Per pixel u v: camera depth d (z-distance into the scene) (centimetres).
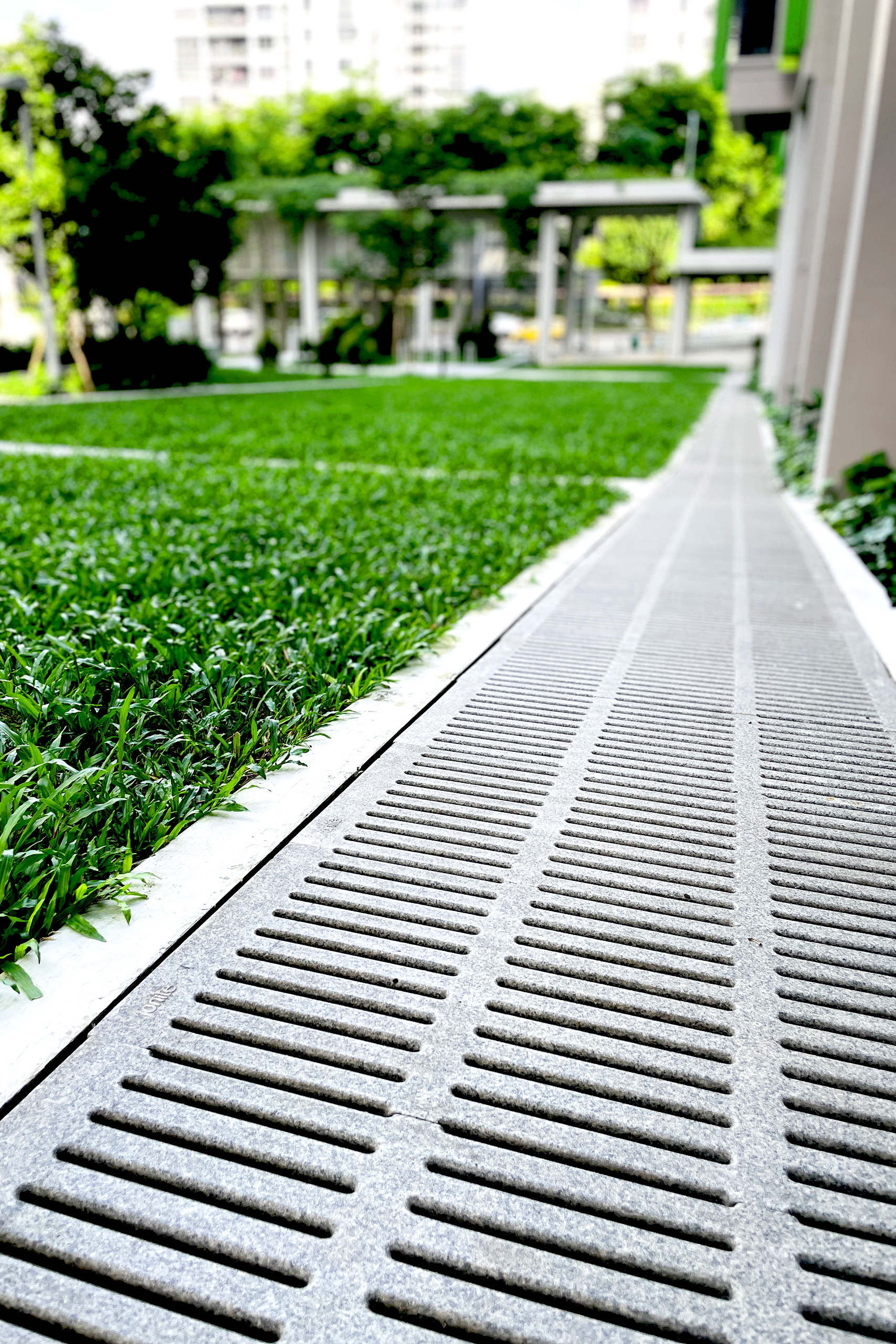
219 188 4303
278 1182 154
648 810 291
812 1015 200
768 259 4416
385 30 8906
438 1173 158
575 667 419
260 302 5131
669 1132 167
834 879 255
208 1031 190
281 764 307
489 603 516
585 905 238
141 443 1238
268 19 7788
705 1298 137
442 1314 133
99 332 3105
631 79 6131
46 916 219
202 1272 139
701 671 416
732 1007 203
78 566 504
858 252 775
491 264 5453
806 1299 137
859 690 396
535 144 5666
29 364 2656
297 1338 129
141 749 307
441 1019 195
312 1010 196
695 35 8825
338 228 4300
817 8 1474
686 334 4838
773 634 470
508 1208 151
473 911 235
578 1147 163
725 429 1709
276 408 1881
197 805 280
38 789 258
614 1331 132
